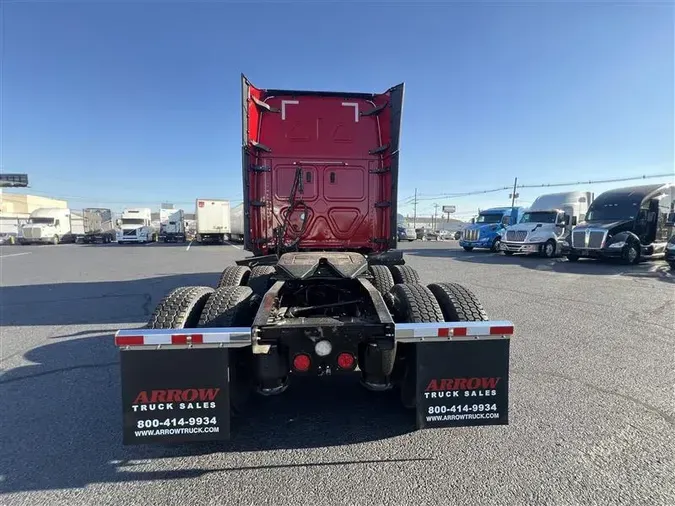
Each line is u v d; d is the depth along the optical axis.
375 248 5.98
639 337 5.38
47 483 2.42
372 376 2.90
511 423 3.08
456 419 2.70
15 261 17.78
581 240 15.90
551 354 4.67
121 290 9.53
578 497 2.25
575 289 9.35
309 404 3.45
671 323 6.13
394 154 5.63
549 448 2.74
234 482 2.42
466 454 2.68
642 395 3.57
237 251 24.69
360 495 2.28
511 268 14.11
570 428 3.01
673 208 17.28
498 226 23.38
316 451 2.74
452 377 2.67
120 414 3.31
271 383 2.85
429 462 2.60
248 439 2.90
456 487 2.34
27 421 3.19
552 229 18.91
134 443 2.50
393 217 5.72
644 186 16.86
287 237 5.87
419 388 2.66
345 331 2.67
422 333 2.64
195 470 2.54
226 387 2.52
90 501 2.26
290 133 5.83
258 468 2.55
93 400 3.57
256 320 2.68
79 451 2.77
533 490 2.31
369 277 4.59
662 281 10.76
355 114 5.91
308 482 2.40
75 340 5.40
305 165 5.85
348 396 3.60
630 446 2.76
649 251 15.94
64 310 7.33
